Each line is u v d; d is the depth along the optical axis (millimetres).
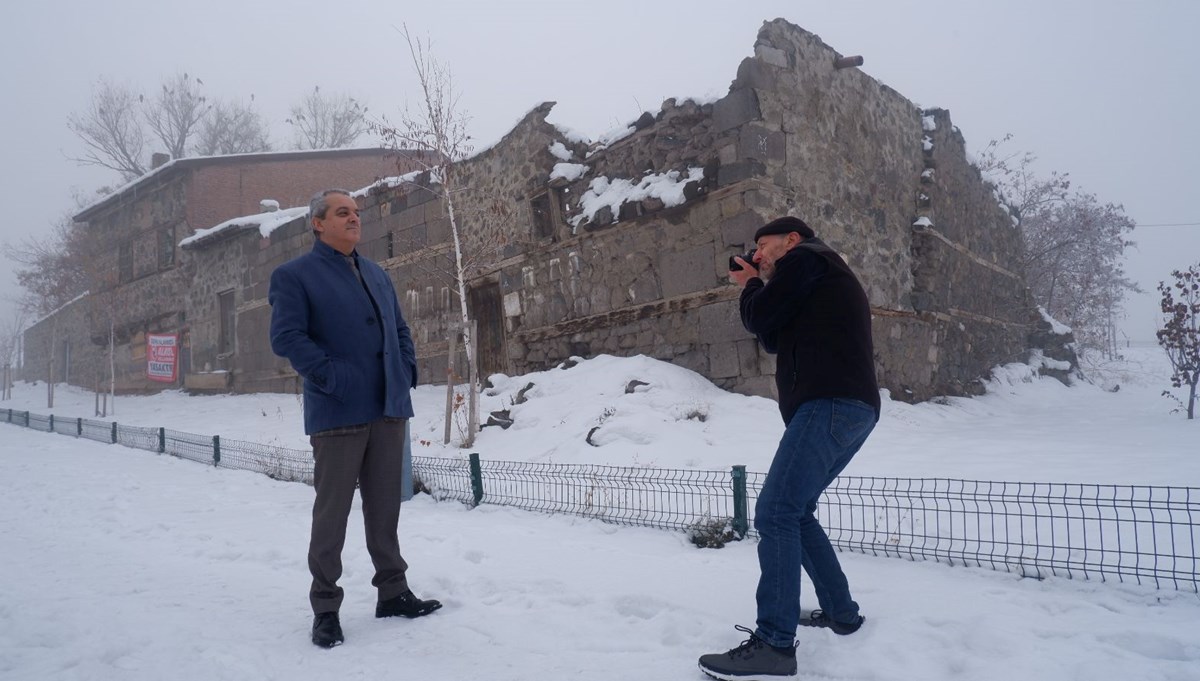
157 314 25969
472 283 14672
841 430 2885
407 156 12000
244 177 25609
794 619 2787
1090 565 3877
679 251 11203
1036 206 25469
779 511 2857
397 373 3672
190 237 23844
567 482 6594
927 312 13656
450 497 6941
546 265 13258
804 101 11383
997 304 17609
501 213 13977
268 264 20328
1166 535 4359
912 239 13984
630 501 6199
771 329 3084
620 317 11984
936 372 14039
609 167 12641
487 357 14820
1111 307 28922
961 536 4621
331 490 3389
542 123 13422
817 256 3023
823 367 2916
